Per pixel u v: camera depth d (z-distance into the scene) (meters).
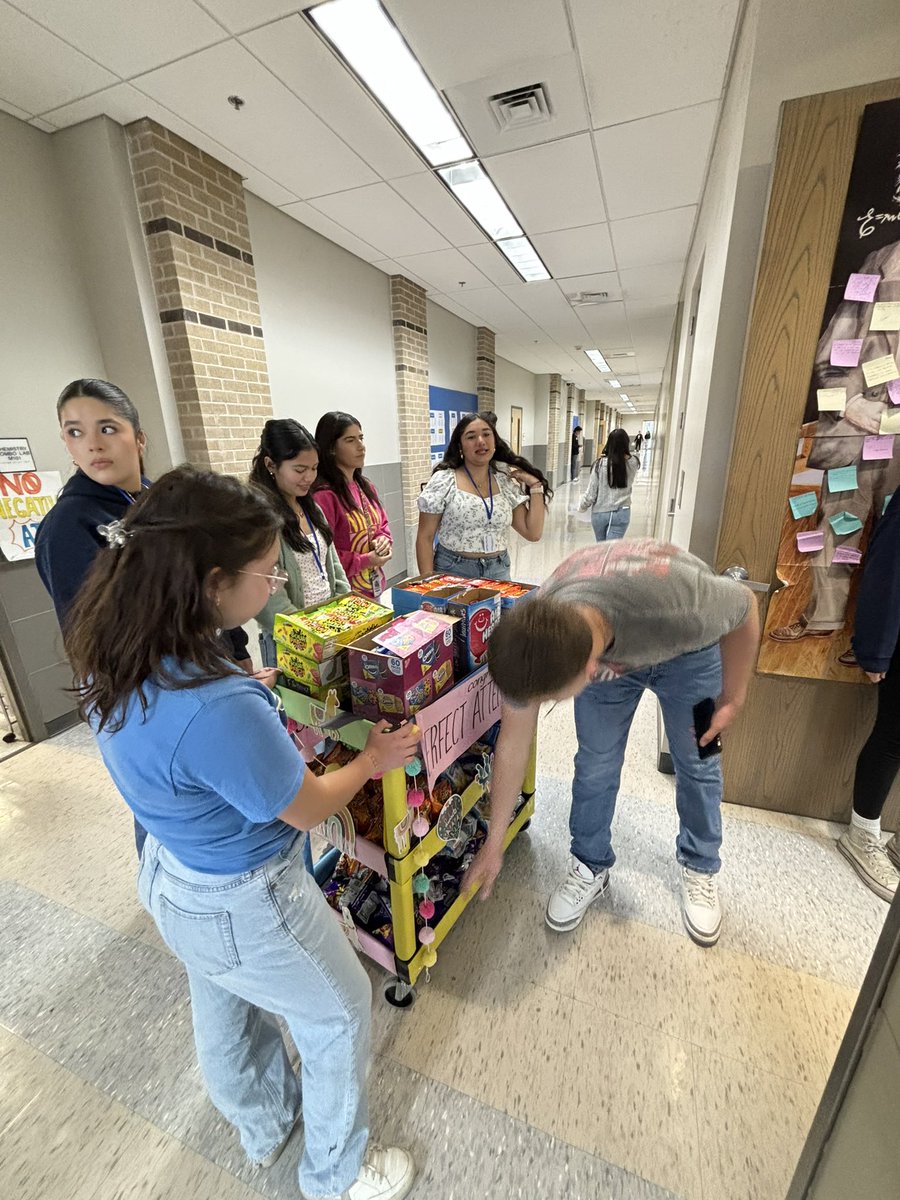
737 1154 0.96
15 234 2.26
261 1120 0.92
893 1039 0.53
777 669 1.69
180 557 0.56
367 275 4.32
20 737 2.44
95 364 2.63
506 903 1.49
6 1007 1.26
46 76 2.02
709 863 1.42
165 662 0.57
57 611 1.21
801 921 1.42
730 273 1.59
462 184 3.02
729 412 1.70
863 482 1.48
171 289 2.55
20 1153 1.00
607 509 4.84
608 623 0.88
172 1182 0.95
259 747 0.58
